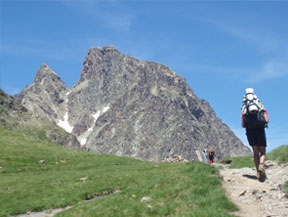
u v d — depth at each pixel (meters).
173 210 13.67
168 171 33.28
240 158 31.45
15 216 22.50
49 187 29.83
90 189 27.77
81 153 58.34
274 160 20.84
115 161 53.19
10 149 53.75
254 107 16.02
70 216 16.59
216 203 13.40
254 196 14.37
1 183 32.69
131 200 15.99
